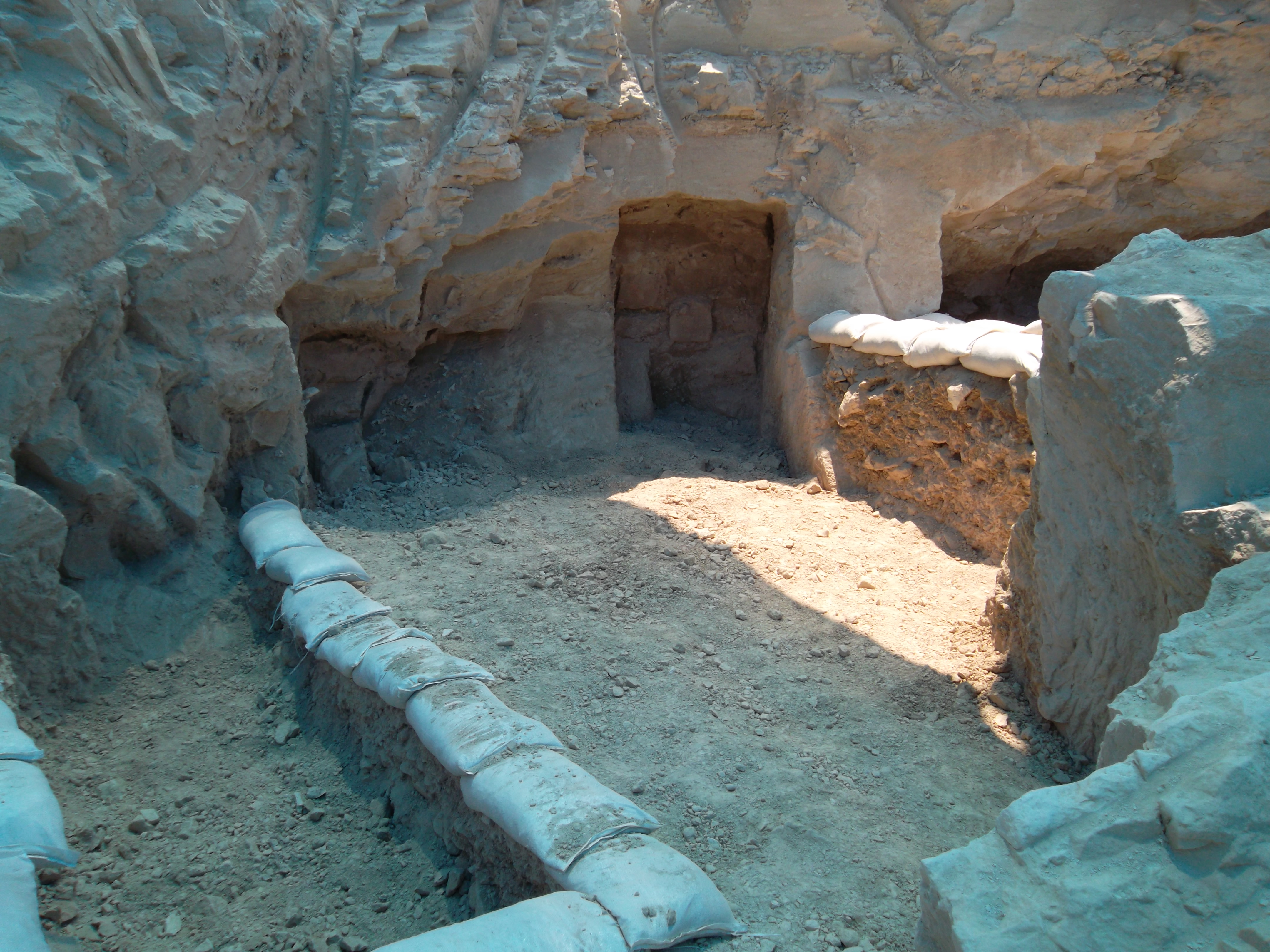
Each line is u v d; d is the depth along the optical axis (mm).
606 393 7105
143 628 4348
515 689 3887
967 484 5480
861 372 6090
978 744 3832
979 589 5055
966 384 5340
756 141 6648
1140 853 2080
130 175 4344
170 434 4641
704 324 7691
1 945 2199
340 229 5547
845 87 6488
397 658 3570
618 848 2688
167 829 3400
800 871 3031
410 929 3004
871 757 3668
